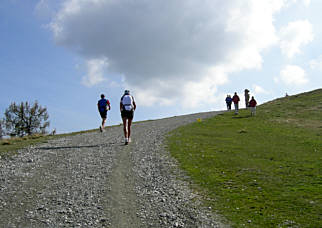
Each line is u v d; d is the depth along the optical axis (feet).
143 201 22.61
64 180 27.81
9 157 37.55
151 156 37.65
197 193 24.30
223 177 28.76
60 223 18.90
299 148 44.34
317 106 103.55
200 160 35.63
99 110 63.67
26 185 26.40
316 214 19.79
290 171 30.96
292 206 21.29
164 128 68.74
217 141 50.06
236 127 69.87
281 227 18.01
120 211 20.77
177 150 41.39
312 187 25.54
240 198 23.06
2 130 151.33
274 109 107.04
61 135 62.39
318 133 59.36
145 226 18.48
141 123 89.40
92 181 27.50
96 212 20.59
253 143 48.70
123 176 29.09
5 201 22.61
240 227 18.16
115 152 40.14
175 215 20.02
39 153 39.91
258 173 30.19
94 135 59.16
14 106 153.99
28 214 20.26
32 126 157.69
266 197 23.20
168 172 30.45
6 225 18.57
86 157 37.14
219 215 19.97
